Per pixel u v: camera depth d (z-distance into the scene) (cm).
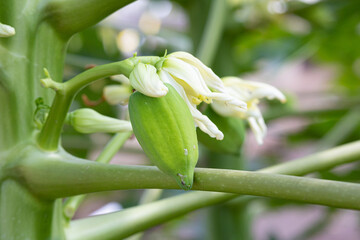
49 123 54
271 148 148
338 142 104
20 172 55
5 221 56
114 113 96
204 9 92
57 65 58
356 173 102
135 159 163
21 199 56
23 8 57
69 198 60
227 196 60
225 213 89
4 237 56
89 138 103
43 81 52
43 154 55
